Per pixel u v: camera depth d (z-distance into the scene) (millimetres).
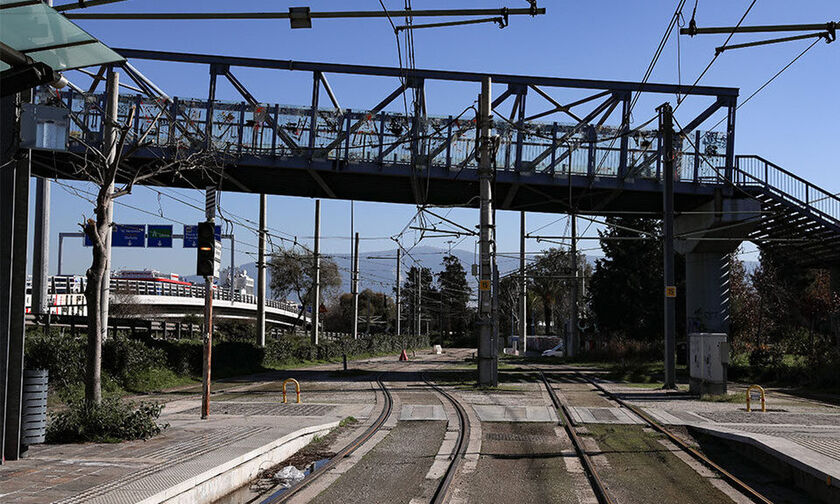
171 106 28812
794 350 34281
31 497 7539
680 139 31125
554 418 16750
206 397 15422
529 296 102188
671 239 26203
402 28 12094
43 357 20531
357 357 59938
